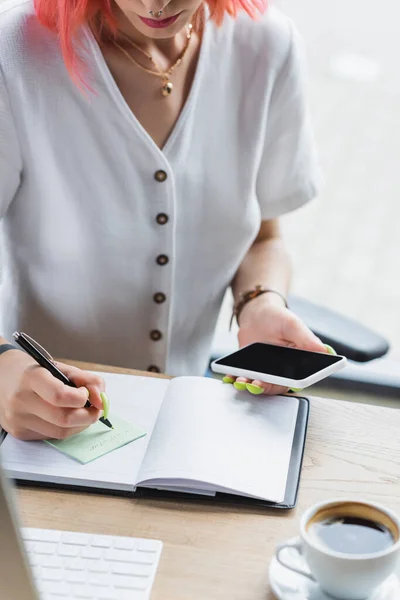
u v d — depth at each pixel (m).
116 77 1.38
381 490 1.04
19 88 1.33
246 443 1.08
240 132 1.48
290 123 1.53
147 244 1.46
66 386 1.08
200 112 1.43
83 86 1.33
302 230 3.97
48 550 0.92
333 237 3.92
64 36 1.29
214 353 1.73
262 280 1.52
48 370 1.11
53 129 1.36
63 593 0.86
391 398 1.55
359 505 0.89
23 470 1.04
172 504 1.01
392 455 1.10
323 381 1.57
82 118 1.36
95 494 1.02
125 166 1.40
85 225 1.43
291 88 1.50
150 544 0.93
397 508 1.01
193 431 1.09
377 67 6.03
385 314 3.37
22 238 1.46
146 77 1.38
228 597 0.87
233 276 1.58
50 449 1.08
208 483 1.00
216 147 1.46
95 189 1.41
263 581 0.90
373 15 6.79
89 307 1.50
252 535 0.96
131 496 1.02
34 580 0.72
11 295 1.53
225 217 1.51
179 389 1.20
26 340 1.11
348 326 1.64
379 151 4.84
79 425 1.08
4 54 1.32
